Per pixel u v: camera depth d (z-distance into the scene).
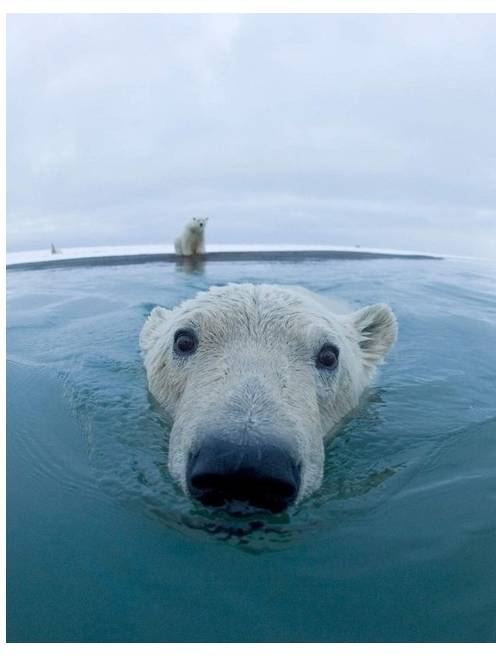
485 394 0.85
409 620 0.36
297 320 0.57
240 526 0.44
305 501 0.47
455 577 0.40
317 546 0.43
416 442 0.65
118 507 0.48
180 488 0.45
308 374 0.53
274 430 0.40
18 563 0.41
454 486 0.54
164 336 0.68
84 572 0.40
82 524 0.45
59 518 0.46
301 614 0.37
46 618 0.36
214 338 0.55
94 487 0.52
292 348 0.54
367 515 0.48
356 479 0.55
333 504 0.49
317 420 0.51
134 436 0.62
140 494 0.49
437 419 0.73
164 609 0.37
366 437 0.66
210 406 0.44
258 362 0.49
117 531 0.44
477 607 0.37
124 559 0.41
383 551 0.43
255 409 0.42
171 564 0.40
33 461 0.58
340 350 0.61
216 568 0.40
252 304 0.58
